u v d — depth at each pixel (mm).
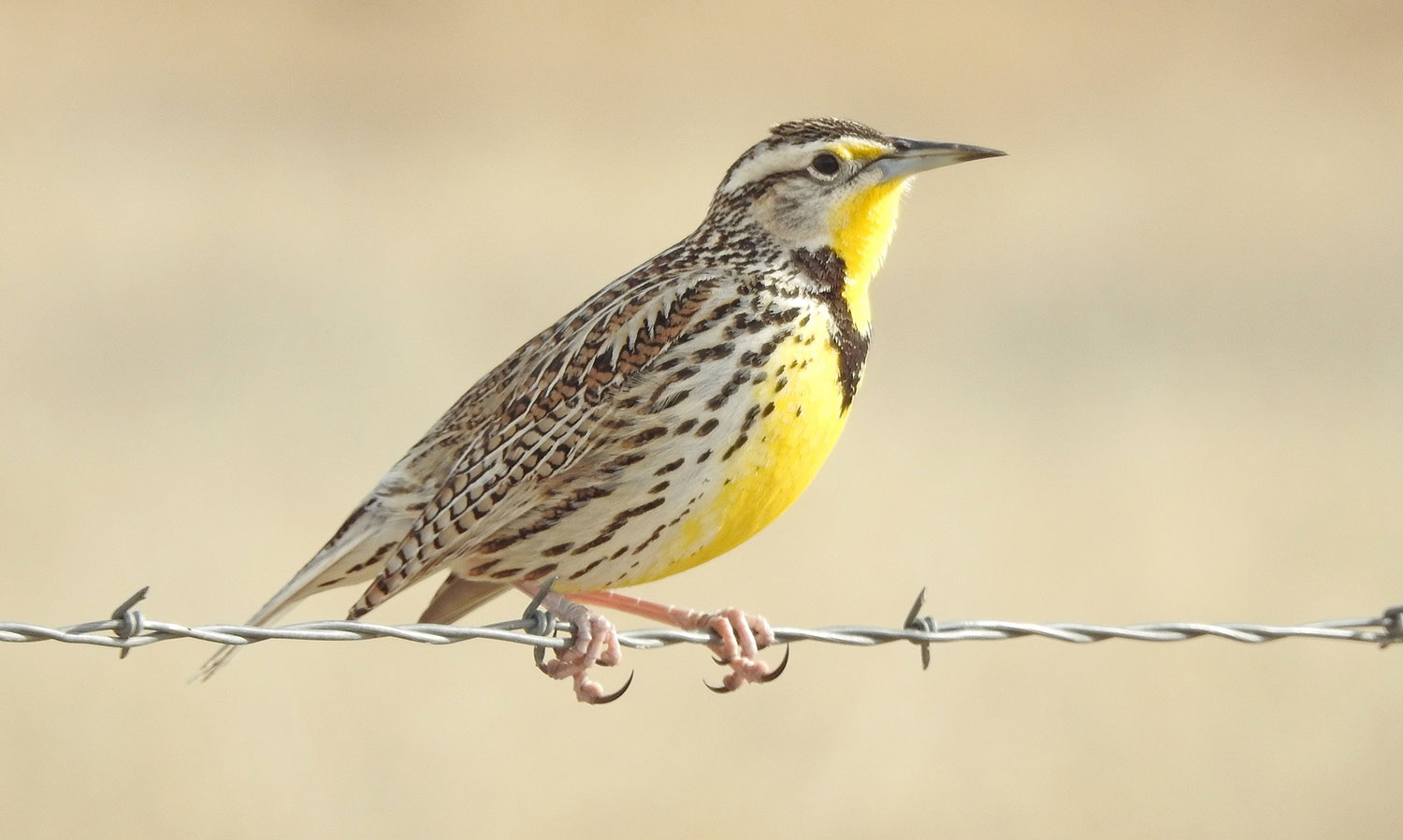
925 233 17062
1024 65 22562
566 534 5734
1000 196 18203
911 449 12219
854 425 12609
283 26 23547
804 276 5832
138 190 17281
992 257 16422
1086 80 22062
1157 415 12961
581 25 24125
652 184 17688
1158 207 17922
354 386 12977
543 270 15352
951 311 14984
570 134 19516
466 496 5672
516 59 22562
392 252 15883
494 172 18141
